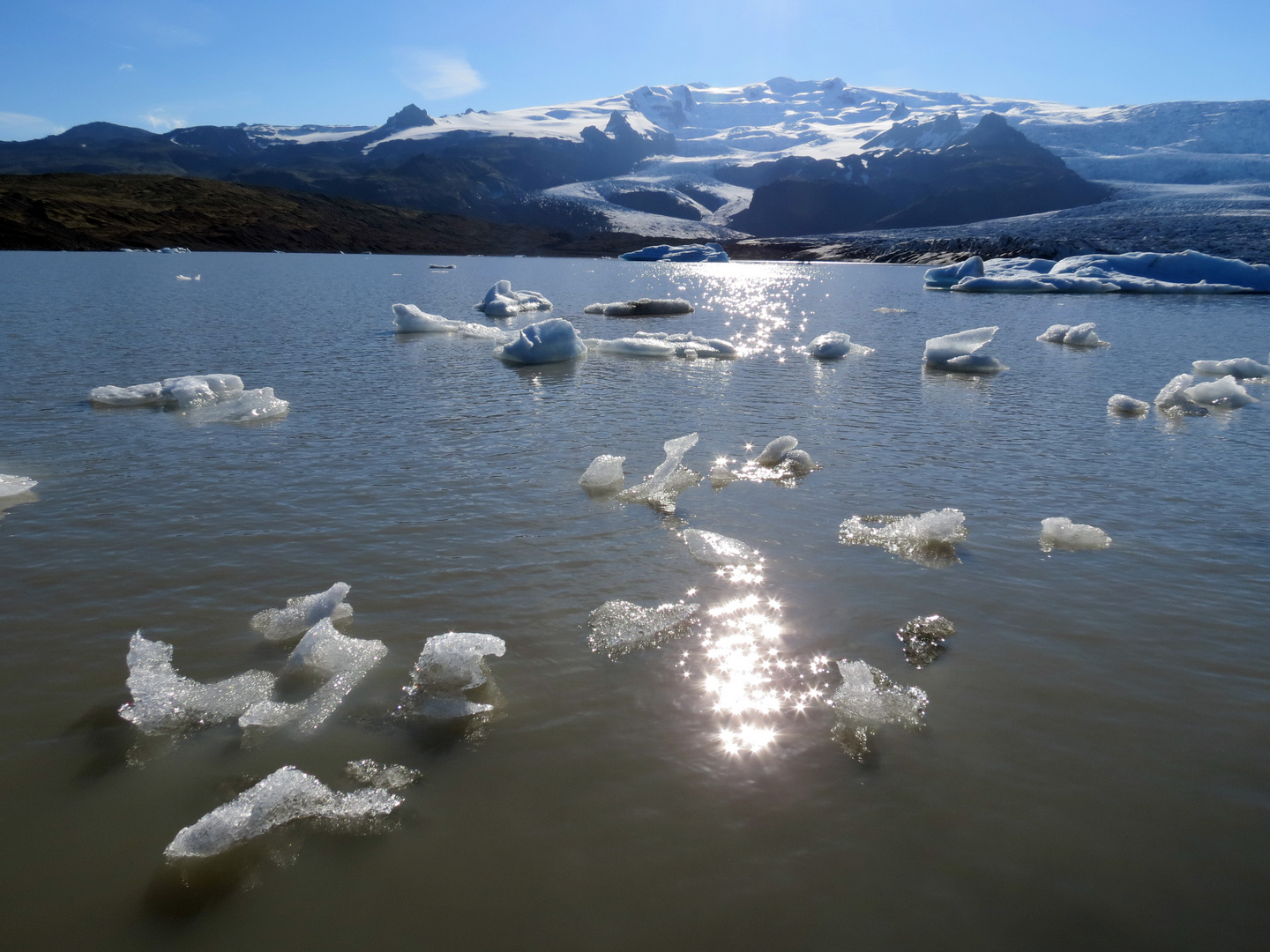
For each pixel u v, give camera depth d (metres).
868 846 3.12
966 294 39.69
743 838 3.16
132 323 19.98
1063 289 40.03
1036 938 2.72
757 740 3.79
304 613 4.88
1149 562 5.92
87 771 3.54
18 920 2.76
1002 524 6.69
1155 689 4.24
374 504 6.98
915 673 4.39
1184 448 9.30
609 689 4.21
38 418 10.00
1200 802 3.40
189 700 4.05
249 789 3.41
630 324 24.84
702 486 7.66
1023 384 13.67
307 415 10.48
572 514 6.80
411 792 3.41
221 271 41.75
